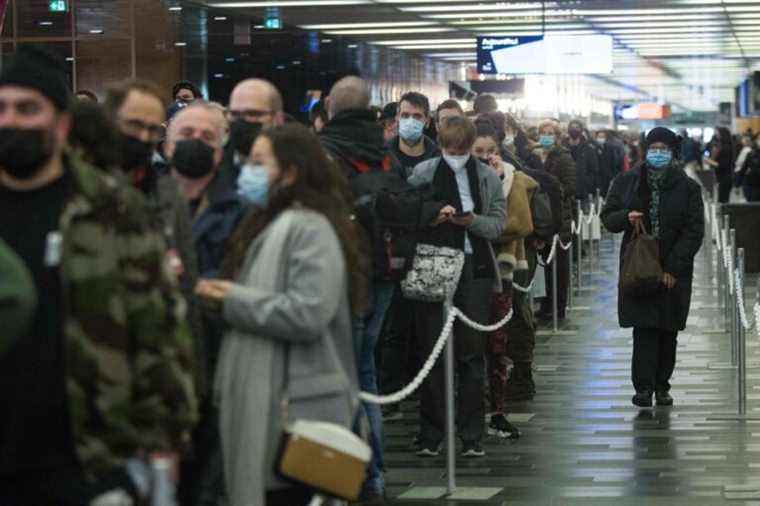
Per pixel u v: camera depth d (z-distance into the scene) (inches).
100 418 283.7
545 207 842.8
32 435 283.7
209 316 389.4
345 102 560.4
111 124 336.5
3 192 290.5
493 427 705.0
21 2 1877.5
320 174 393.4
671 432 714.8
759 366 946.7
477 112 885.2
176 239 377.7
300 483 375.6
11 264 259.8
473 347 646.5
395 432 722.2
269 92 442.6
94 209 285.4
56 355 284.7
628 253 759.7
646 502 559.8
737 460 642.8
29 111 284.5
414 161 690.8
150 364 288.2
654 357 781.9
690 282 767.1
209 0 1947.6
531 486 592.4
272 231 386.3
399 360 748.6
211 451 390.0
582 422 745.6
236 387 385.1
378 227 538.9
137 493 284.2
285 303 377.7
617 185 770.2
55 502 284.7
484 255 642.8
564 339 1088.2
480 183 634.8
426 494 579.2
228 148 434.9
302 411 384.5
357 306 400.2
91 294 283.4
